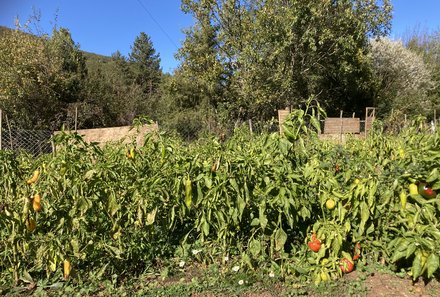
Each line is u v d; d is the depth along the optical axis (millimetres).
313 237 3453
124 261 3617
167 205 3617
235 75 17906
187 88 22531
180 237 4133
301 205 3367
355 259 3561
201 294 3270
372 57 26203
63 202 3264
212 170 3289
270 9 16984
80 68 20312
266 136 3512
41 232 3359
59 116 17828
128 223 3451
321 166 3547
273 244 3545
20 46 17344
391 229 3402
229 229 3637
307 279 3412
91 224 3469
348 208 3355
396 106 23672
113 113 20203
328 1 16828
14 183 3354
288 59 18453
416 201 3127
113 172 3303
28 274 3416
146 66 51125
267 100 17219
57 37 19625
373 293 3207
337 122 13531
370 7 18047
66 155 3252
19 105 17078
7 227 3199
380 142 4801
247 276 3471
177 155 3750
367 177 3504
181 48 19531
